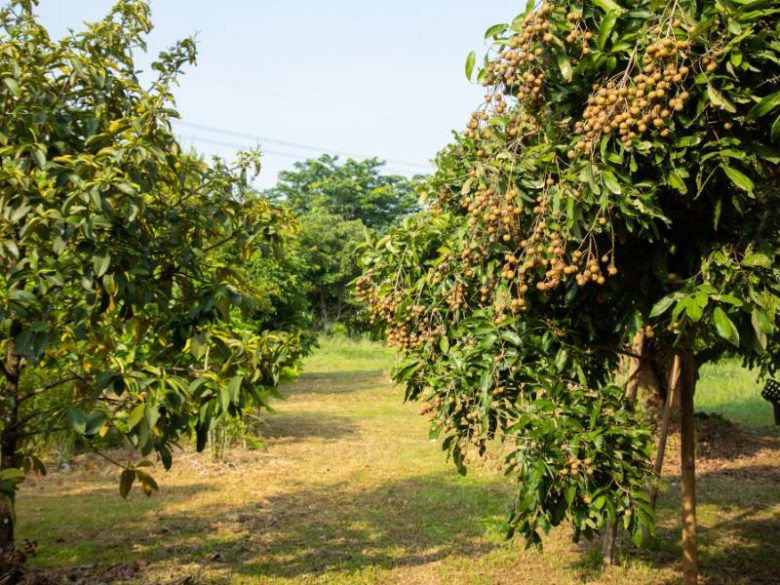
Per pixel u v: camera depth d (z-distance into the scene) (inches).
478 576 191.9
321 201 1456.7
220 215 178.2
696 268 127.7
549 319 143.3
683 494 161.0
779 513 263.0
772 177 123.3
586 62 115.4
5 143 149.5
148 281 155.7
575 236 113.9
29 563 191.8
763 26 107.7
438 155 171.3
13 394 161.0
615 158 110.5
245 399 150.9
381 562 201.8
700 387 619.2
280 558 204.2
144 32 182.2
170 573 189.0
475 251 134.8
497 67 121.6
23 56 159.6
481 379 138.4
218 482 295.3
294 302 559.2
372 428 440.5
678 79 103.1
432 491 282.4
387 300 163.0
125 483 144.9
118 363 140.3
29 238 149.9
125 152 150.3
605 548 204.7
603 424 132.6
